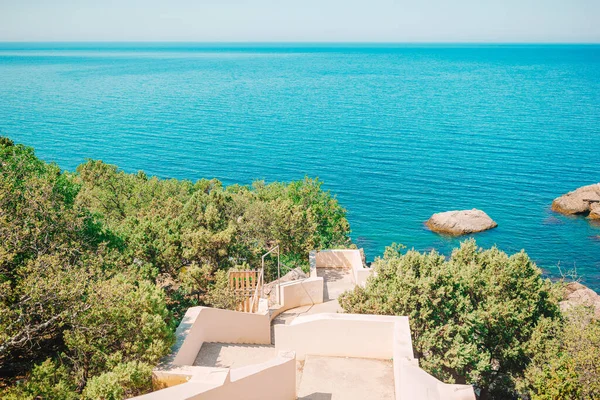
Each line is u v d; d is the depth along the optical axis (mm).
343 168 90625
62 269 17703
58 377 13617
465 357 16641
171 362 14594
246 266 26391
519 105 154875
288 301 24891
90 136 111812
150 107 155000
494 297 19203
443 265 19656
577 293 37344
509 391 19406
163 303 16500
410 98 174875
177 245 25984
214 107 157250
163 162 93188
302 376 15742
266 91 198125
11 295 15078
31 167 24422
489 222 64188
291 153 101125
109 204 40219
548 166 89062
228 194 36875
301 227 33094
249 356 17750
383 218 68375
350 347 16781
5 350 14141
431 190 78500
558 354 17828
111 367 13805
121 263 22266
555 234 62531
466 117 136375
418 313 17938
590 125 122562
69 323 15266
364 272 26609
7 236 17719
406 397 12945
